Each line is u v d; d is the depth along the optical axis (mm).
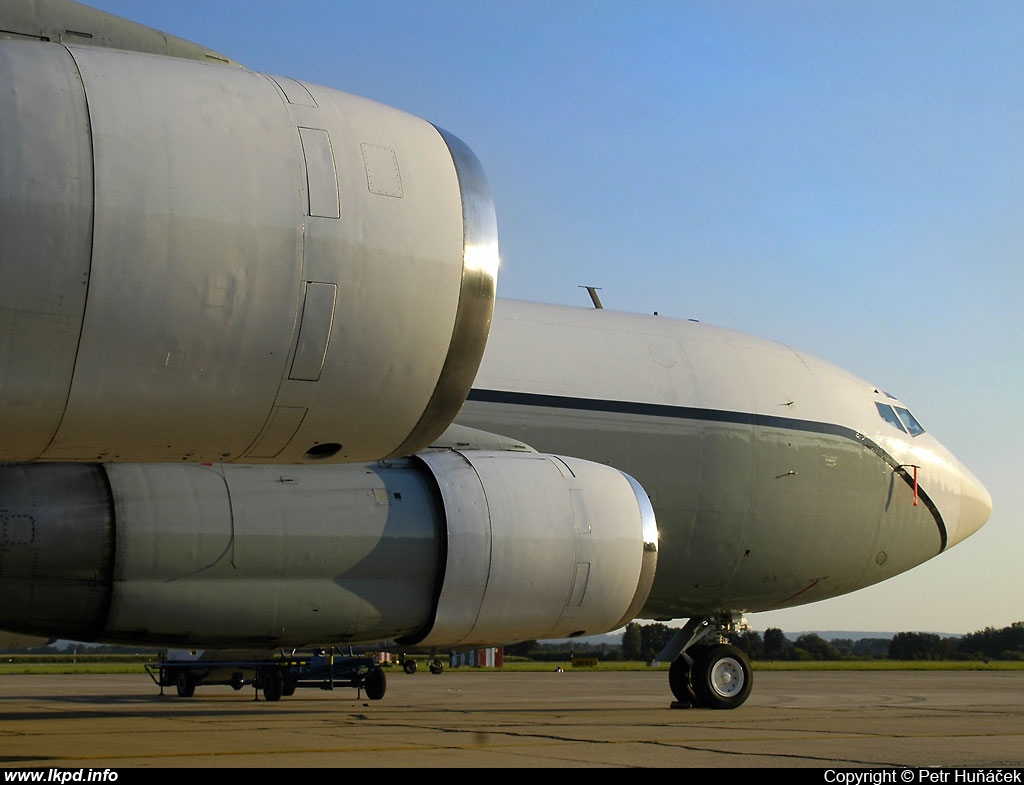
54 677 38375
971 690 28500
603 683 33781
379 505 11297
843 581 16250
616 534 11930
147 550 10281
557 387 14211
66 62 6215
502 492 11648
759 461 15352
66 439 6230
